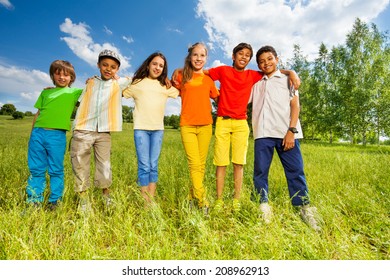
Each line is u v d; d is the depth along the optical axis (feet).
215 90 12.23
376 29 93.97
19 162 20.12
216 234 8.92
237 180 11.70
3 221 8.79
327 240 8.51
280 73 11.23
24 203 10.59
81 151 11.69
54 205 11.18
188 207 10.63
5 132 106.52
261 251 7.65
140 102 11.94
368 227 9.49
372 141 95.45
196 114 11.69
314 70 119.55
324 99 113.09
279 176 15.51
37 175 11.46
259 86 11.51
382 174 15.39
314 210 9.95
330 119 99.45
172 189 12.56
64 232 8.96
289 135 10.49
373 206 10.32
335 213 9.82
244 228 8.72
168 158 23.62
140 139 11.78
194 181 11.71
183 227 9.30
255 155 11.22
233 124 11.60
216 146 11.77
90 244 7.76
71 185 13.10
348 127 95.81
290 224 9.32
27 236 8.23
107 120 12.05
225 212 10.57
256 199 10.33
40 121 11.34
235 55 11.44
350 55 97.40
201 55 11.53
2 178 15.11
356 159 21.39
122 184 13.88
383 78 87.51
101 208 11.61
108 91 12.16
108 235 8.90
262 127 10.98
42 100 11.80
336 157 24.31
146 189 11.73
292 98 10.85
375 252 7.89
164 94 12.26
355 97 89.45
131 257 7.39
